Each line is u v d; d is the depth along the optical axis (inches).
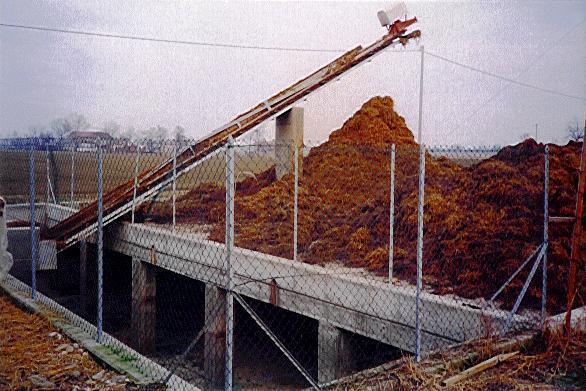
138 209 697.6
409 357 249.8
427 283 414.0
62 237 627.5
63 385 235.1
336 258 501.4
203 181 775.1
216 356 481.1
